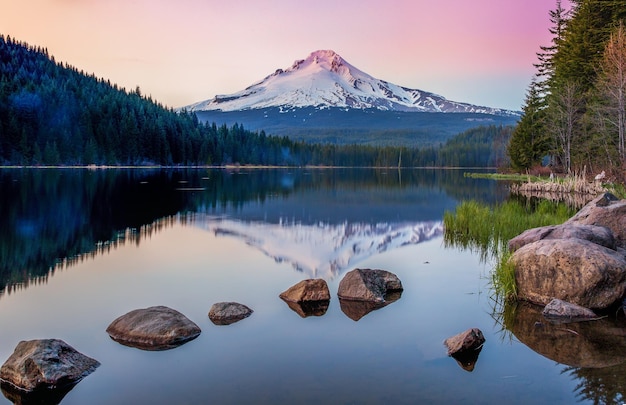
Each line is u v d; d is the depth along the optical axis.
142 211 26.39
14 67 119.44
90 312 9.36
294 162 144.38
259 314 9.07
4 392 6.22
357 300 9.98
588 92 46.22
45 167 86.75
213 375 6.54
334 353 7.20
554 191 38.28
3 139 85.25
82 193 36.66
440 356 7.08
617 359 6.93
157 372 6.65
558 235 11.64
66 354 6.77
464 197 37.25
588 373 6.50
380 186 52.44
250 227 21.34
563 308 8.82
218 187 46.56
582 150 47.53
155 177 62.06
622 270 9.07
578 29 48.34
